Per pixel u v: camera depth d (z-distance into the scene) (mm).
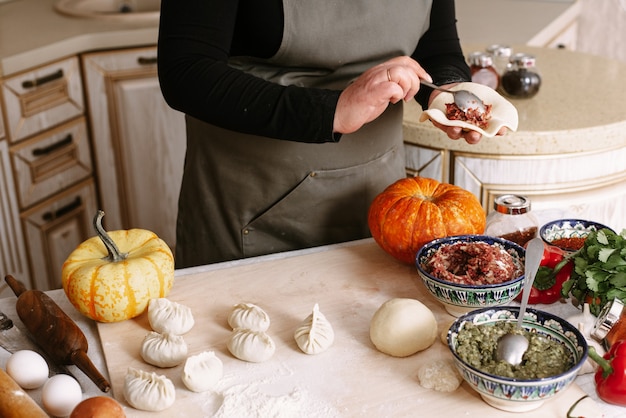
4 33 2486
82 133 2568
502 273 1100
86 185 2645
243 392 972
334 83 1448
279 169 1472
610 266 1054
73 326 1046
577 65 2193
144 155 2725
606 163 1793
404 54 1473
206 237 1595
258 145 1455
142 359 1052
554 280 1136
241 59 1420
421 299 1180
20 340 1087
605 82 2049
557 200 1809
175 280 1232
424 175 1862
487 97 1343
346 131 1206
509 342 946
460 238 1188
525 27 2684
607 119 1786
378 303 1169
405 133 1838
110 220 2768
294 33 1344
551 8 2918
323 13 1352
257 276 1243
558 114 1831
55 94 2432
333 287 1213
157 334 1055
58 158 2510
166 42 1253
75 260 1152
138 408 951
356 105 1171
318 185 1491
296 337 1056
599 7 2959
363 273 1254
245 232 1548
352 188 1517
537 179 1778
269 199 1509
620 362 929
